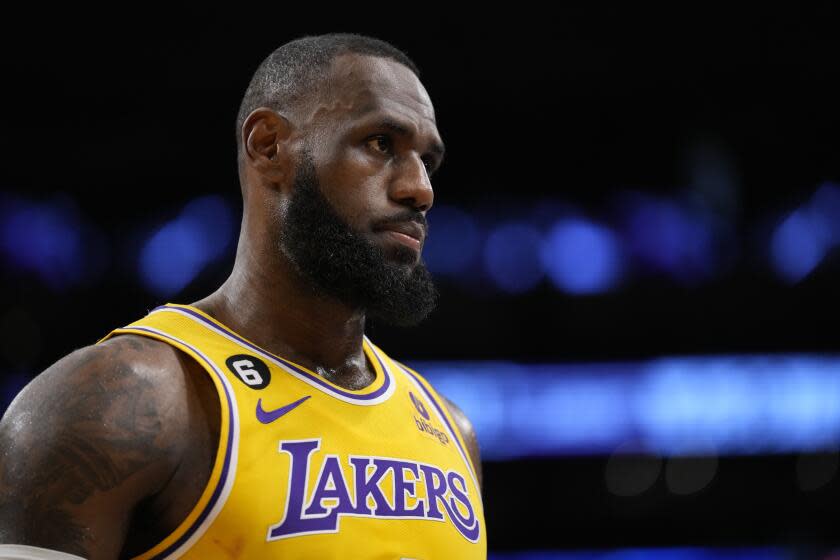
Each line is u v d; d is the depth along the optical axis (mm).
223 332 7820
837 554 42281
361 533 7129
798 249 46906
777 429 42219
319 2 41031
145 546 6871
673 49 46219
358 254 7758
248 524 6746
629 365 42719
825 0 42719
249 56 43688
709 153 49719
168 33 42250
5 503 6328
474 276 46875
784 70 48375
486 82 48188
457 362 43125
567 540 44750
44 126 48531
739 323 45969
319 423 7527
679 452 42156
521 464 45344
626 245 47656
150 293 45375
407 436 8125
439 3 41562
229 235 46781
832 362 42938
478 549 8039
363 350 8828
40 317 42469
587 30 44250
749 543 43844
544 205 49406
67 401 6551
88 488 6375
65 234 45688
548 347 45781
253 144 8281
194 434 6953
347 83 8062
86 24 41250
